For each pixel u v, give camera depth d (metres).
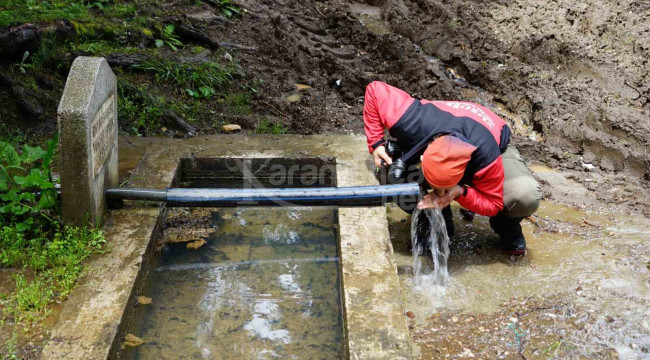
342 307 3.65
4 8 6.08
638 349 3.42
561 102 5.92
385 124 3.96
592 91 5.98
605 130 5.52
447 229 4.35
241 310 3.69
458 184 3.74
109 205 4.22
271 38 7.12
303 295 3.83
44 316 3.37
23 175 4.70
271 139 5.43
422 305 3.77
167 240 4.32
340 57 7.09
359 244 3.97
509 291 3.90
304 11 7.88
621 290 3.90
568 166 5.36
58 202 4.14
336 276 4.01
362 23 7.89
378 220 4.22
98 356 3.05
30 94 5.66
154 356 3.32
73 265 3.66
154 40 6.59
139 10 6.87
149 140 5.55
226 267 4.08
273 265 4.11
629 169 5.23
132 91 5.95
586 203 4.87
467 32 7.26
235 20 7.39
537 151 5.53
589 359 3.36
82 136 3.71
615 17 6.89
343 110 6.24
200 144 5.28
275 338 3.48
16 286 3.60
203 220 4.59
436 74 6.66
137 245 3.90
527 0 7.62
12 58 5.81
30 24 5.82
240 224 4.58
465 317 3.68
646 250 4.28
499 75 6.54
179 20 6.77
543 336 3.53
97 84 3.87
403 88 6.53
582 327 3.59
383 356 3.12
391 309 3.43
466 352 3.40
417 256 4.22
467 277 4.03
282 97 6.34
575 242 4.40
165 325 3.55
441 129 3.75
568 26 6.97
